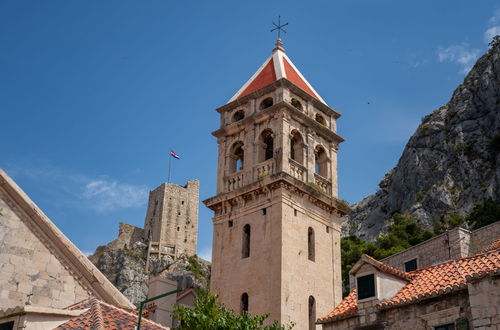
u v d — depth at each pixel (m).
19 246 24.05
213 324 23.41
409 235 106.44
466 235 41.94
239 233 44.12
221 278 43.44
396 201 135.25
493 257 26.66
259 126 47.12
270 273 40.66
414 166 132.62
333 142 49.66
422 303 26.02
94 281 24.89
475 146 121.75
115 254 166.50
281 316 38.56
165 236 170.38
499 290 22.94
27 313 20.89
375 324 27.45
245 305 41.66
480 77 130.25
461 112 131.00
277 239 41.34
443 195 118.38
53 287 24.14
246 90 50.34
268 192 43.50
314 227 44.44
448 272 27.41
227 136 49.09
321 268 43.38
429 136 135.50
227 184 46.81
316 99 49.38
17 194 24.56
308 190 44.28
